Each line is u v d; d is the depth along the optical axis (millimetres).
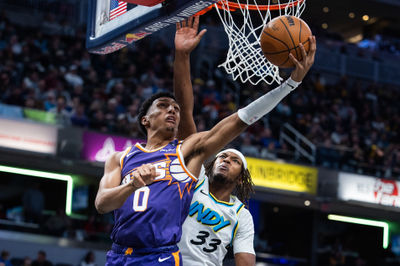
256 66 4102
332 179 14031
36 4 17266
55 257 11930
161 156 3018
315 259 15297
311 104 16828
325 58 19875
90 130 12016
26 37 15305
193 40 3652
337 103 17812
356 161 14688
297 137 14625
